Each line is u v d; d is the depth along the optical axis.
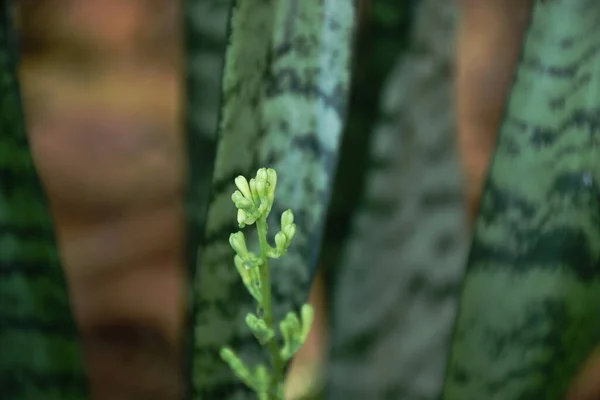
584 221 0.79
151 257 1.75
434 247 1.04
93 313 1.65
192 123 0.98
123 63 2.19
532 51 0.79
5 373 0.91
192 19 0.97
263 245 0.74
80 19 2.25
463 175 1.04
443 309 1.04
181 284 1.04
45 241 0.89
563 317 0.80
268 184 0.74
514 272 0.80
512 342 0.81
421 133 1.02
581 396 1.26
